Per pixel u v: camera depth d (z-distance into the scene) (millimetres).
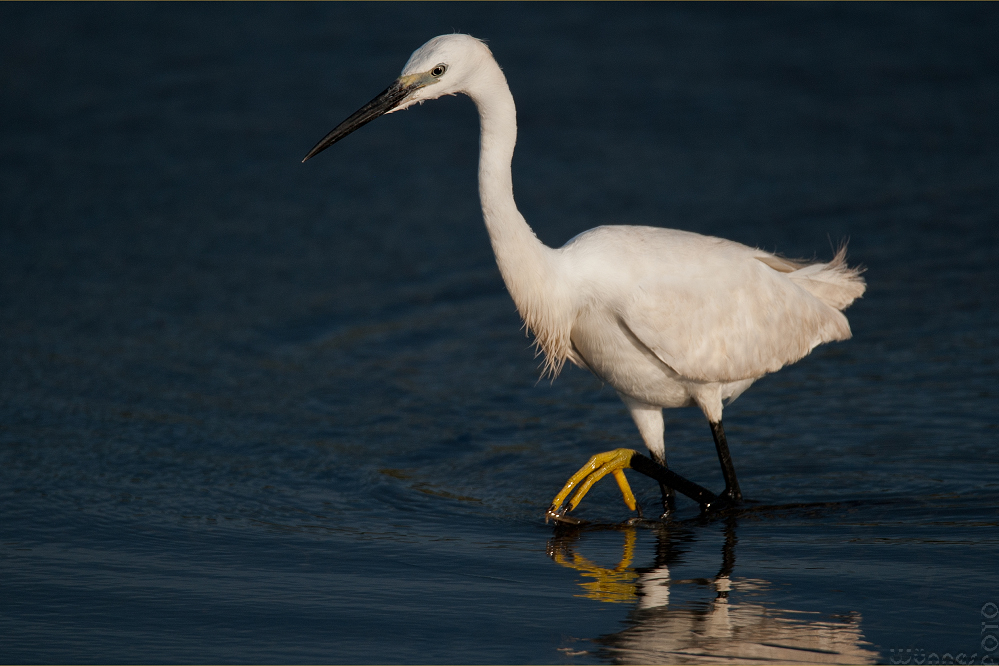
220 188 19281
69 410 11938
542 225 17469
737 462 10719
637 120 22156
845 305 10906
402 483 10320
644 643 7195
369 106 8938
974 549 8594
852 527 9164
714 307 9562
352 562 8586
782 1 27984
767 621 7477
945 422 11234
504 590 8062
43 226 17719
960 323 13938
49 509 9562
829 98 23219
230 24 26938
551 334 9422
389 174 19969
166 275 16141
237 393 12594
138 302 15266
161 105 22562
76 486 10078
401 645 7246
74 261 16531
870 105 22906
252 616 7668
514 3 27859
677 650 7102
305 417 11961
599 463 9391
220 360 13555
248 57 24922
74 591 8047
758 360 9922
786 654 7020
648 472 9633
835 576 8188
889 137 21391
